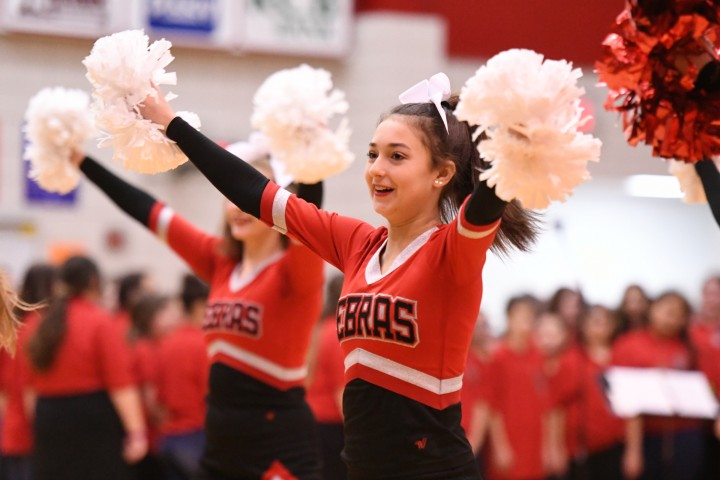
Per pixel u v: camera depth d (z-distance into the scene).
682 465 10.33
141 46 3.81
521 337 9.84
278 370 5.55
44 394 8.22
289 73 5.29
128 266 13.15
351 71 13.80
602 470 10.56
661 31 3.46
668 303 10.48
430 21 14.06
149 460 9.83
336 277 9.48
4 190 12.75
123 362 8.27
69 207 12.95
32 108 5.50
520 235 3.95
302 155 5.10
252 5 13.37
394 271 3.79
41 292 8.99
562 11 14.69
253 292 5.57
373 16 13.91
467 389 9.57
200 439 9.16
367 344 3.81
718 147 3.61
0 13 12.64
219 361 5.65
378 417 3.78
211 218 13.06
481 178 3.26
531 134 3.17
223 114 13.37
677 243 15.20
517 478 9.67
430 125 3.85
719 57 3.63
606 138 14.77
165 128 3.86
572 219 14.88
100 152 12.45
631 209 14.95
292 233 4.06
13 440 9.28
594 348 10.90
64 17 12.80
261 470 5.52
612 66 3.56
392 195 3.83
